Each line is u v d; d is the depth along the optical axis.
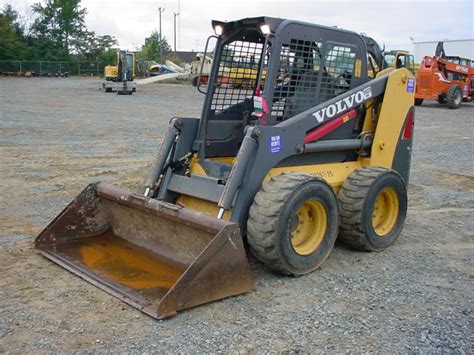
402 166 6.60
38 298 4.52
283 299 4.63
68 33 72.19
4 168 9.87
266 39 5.20
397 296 4.77
